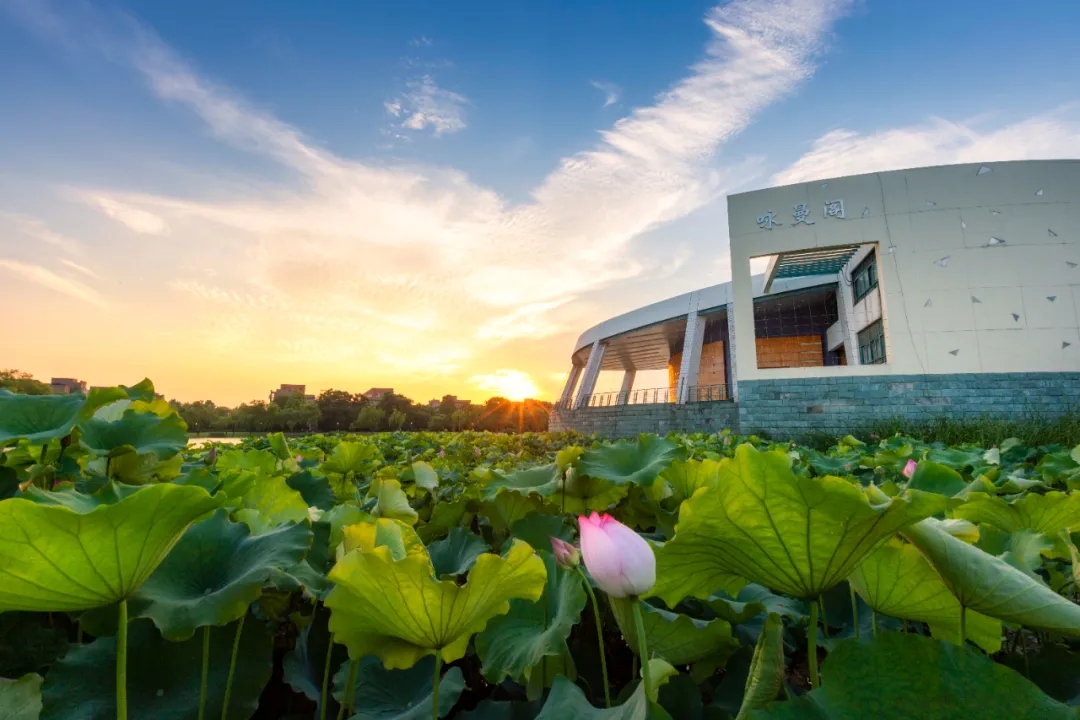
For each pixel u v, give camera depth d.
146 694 1.02
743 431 18.83
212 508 0.83
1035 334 17.06
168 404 2.12
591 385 33.66
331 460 2.98
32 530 0.68
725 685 1.19
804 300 30.86
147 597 0.96
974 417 16.83
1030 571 1.21
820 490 0.83
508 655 1.20
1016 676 0.70
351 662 1.08
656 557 1.02
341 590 0.91
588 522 0.89
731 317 28.20
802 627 1.44
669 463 2.14
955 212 18.11
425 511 2.67
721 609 1.27
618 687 1.40
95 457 1.59
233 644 1.11
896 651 0.74
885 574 1.09
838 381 18.31
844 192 19.09
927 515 0.82
